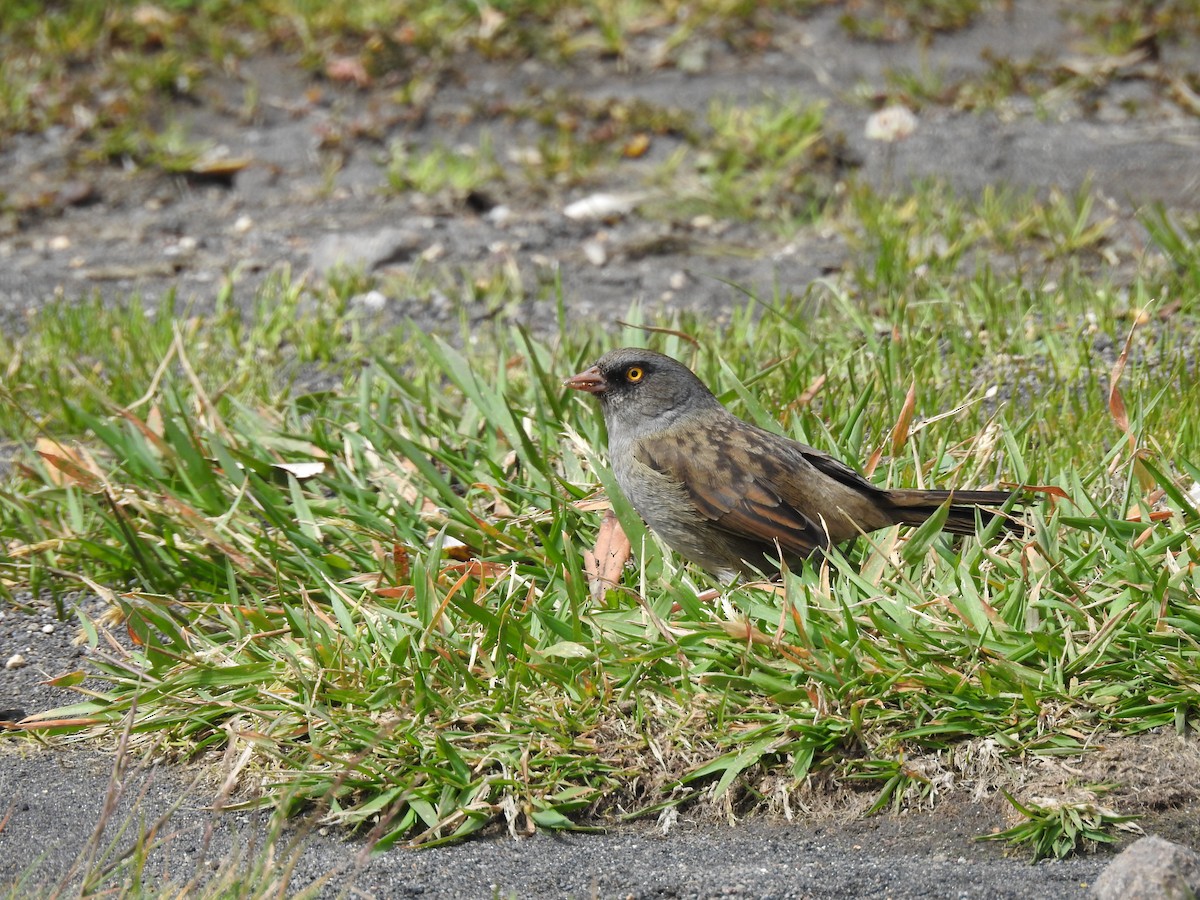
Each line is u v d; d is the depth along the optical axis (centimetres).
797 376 1089
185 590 959
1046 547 841
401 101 1919
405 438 1027
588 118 1861
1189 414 1018
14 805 759
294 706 786
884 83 1920
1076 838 704
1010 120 1812
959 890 668
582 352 1138
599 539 937
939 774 742
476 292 1459
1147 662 765
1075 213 1537
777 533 878
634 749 762
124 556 966
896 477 984
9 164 1825
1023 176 1673
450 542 946
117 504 996
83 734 824
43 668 897
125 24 2053
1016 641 788
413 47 2003
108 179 1795
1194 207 1549
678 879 688
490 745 764
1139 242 1455
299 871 696
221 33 2059
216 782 770
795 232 1602
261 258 1598
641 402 920
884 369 1119
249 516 1024
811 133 1750
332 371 1295
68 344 1345
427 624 834
